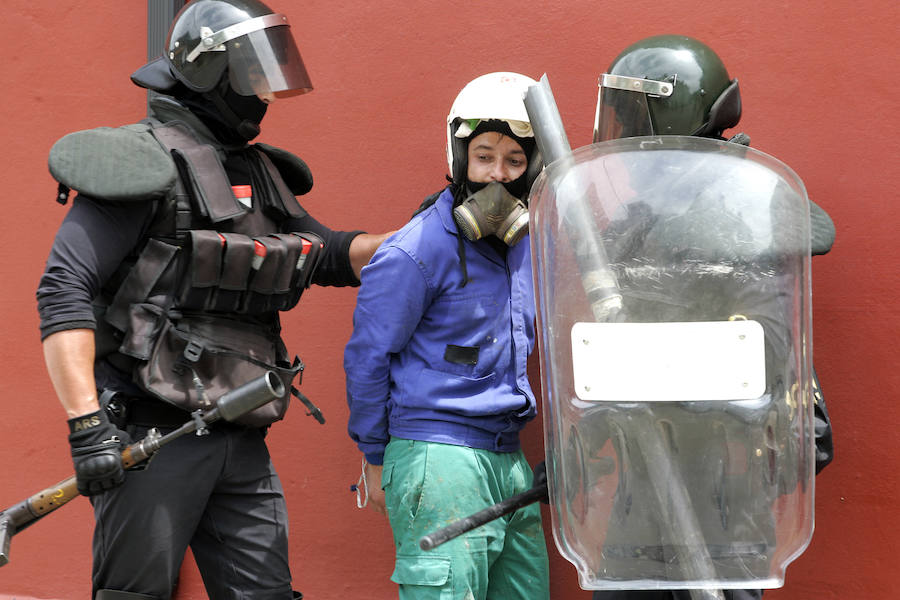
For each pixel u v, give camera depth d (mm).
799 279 3236
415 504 4980
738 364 3193
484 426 5055
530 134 5023
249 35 4793
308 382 6430
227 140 5020
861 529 5578
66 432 6660
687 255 3209
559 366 3303
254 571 4883
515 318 5148
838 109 5594
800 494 3225
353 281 5598
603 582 3305
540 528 5438
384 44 6316
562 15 6035
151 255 4551
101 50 6664
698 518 3221
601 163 3309
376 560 6332
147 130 4680
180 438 4613
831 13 5594
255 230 4930
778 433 3203
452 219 5094
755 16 5711
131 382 4609
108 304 4609
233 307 4691
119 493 4516
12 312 6734
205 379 4605
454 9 6199
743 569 3234
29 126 6734
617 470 3250
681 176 3262
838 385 5598
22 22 6754
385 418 5207
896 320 5516
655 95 4113
